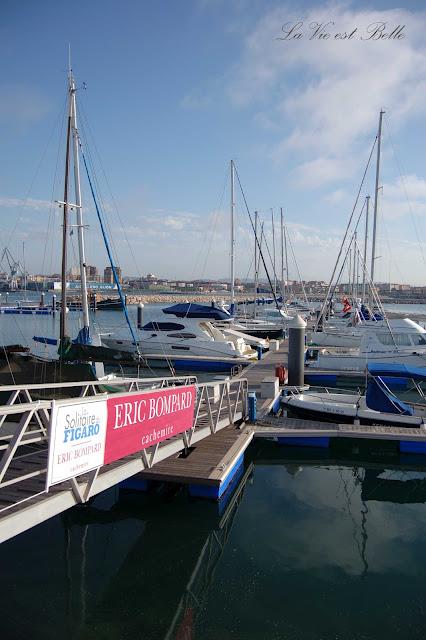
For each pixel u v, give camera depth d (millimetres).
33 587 6527
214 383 11180
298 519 8914
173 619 5930
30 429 9305
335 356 22375
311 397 15328
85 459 6004
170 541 7930
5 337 36812
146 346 25797
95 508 8977
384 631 5770
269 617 6008
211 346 25312
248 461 12312
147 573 6957
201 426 10984
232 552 7605
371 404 13773
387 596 6480
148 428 7613
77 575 6855
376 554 7637
